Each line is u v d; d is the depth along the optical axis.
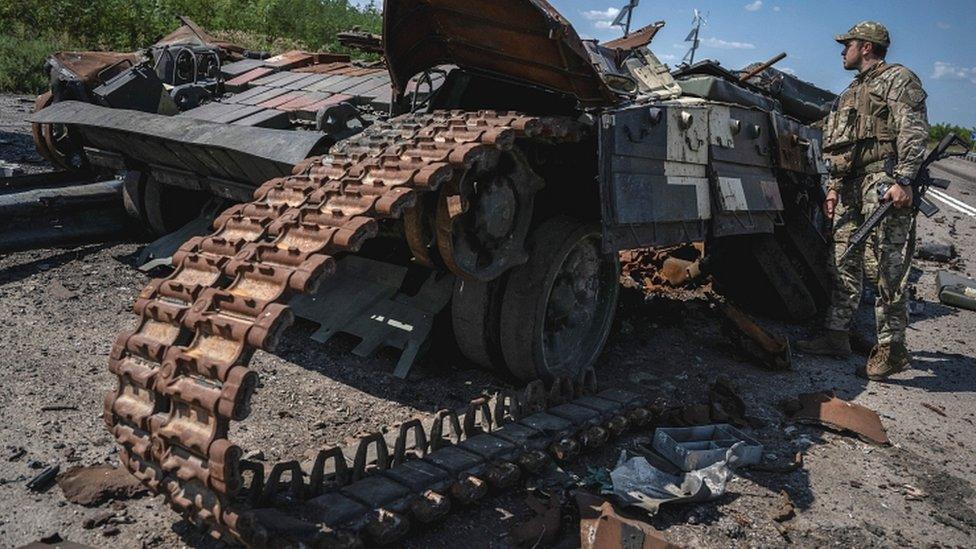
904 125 5.35
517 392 4.17
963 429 5.01
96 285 6.01
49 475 3.38
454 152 3.55
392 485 3.27
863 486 4.07
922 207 5.59
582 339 5.11
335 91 6.13
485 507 3.50
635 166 4.41
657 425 4.48
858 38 5.73
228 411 2.65
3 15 16.83
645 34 6.26
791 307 7.01
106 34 17.42
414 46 4.58
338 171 3.80
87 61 6.91
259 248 3.17
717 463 3.90
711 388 5.06
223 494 2.71
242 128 5.03
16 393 4.16
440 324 4.97
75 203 6.62
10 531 3.02
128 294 5.89
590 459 4.00
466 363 5.16
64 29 16.95
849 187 5.95
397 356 5.16
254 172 5.27
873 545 3.50
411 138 3.95
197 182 6.07
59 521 3.12
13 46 15.41
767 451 4.36
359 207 3.29
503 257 4.19
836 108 5.95
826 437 4.64
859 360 6.28
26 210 6.26
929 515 3.84
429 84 5.02
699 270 7.40
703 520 3.54
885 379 5.80
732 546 3.36
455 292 4.59
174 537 3.08
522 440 3.75
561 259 4.44
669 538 3.36
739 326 5.90
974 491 4.14
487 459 3.56
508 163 4.17
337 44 21.00
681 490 3.69
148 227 7.00
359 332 5.02
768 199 5.77
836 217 6.08
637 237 4.46
